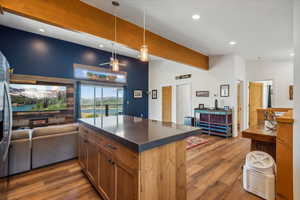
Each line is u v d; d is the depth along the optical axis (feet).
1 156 5.43
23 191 6.56
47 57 14.44
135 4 7.85
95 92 18.12
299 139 5.22
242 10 8.36
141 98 23.34
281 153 5.63
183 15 8.91
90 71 17.43
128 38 9.54
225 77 16.78
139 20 9.48
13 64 12.74
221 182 7.26
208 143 13.56
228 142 13.88
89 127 6.89
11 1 5.70
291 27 10.35
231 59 16.38
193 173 8.11
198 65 16.11
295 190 5.28
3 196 5.82
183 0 7.50
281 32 11.18
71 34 13.87
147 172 4.09
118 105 20.44
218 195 6.31
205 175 7.89
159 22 9.76
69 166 8.89
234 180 7.43
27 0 6.04
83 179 7.51
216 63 17.42
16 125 13.01
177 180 5.00
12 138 7.75
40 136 8.65
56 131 9.18
